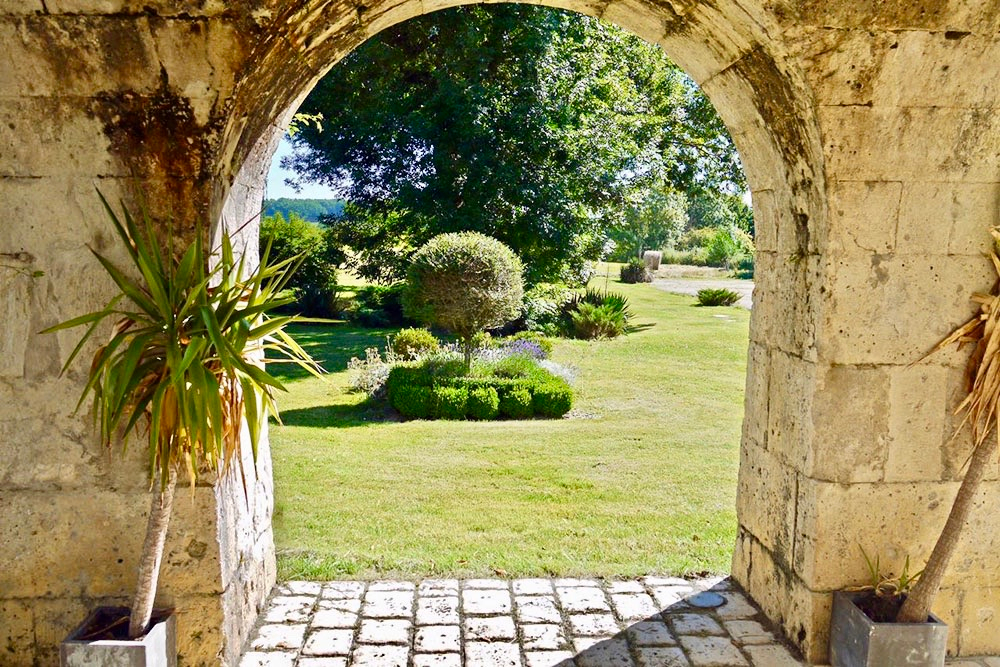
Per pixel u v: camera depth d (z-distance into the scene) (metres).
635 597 4.20
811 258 3.51
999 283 3.38
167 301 2.65
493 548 4.86
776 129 3.55
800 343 3.62
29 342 3.10
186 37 2.77
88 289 3.08
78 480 3.20
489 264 9.80
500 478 6.49
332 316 19.36
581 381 11.78
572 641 3.73
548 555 4.75
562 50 15.86
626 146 17.05
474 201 15.48
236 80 2.86
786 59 3.11
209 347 2.68
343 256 20.03
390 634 3.77
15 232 3.04
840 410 3.45
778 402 3.86
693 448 7.65
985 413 3.30
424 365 10.36
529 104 15.23
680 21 3.53
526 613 4.00
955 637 3.64
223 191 3.19
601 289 28.39
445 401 9.24
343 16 3.18
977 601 3.62
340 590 4.24
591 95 16.59
